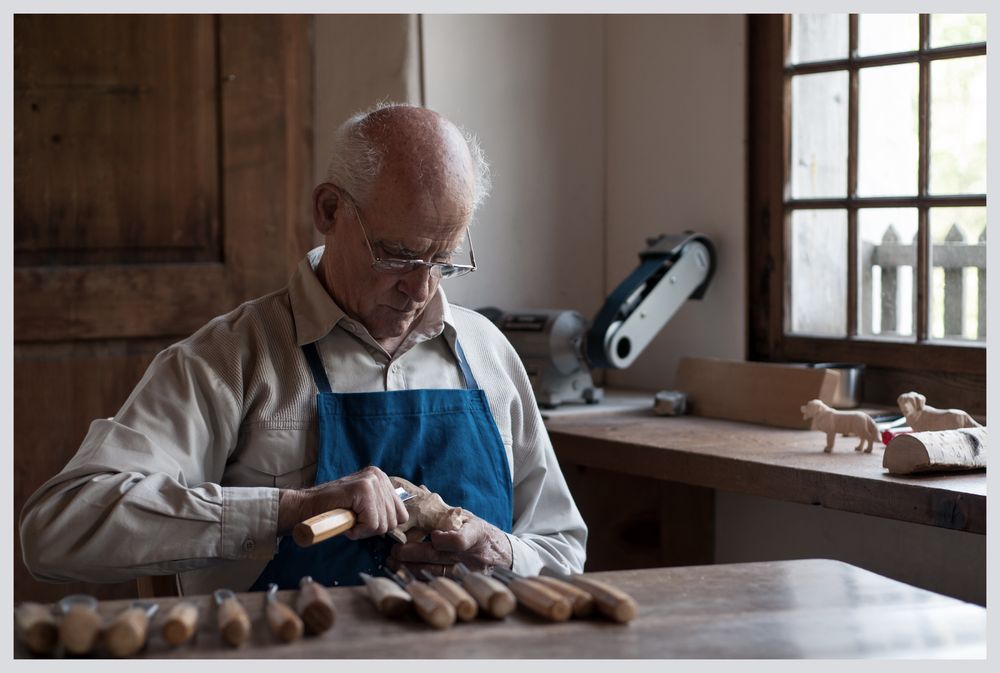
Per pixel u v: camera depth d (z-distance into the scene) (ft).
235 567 5.39
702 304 9.36
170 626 3.67
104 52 8.64
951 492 5.73
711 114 9.18
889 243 8.26
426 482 5.63
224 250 8.96
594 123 10.03
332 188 5.55
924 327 8.04
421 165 5.33
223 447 5.47
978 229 7.70
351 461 5.52
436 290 6.05
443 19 9.08
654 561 8.99
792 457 6.77
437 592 4.08
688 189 9.40
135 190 8.77
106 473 5.07
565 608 3.96
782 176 8.82
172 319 8.86
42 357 8.66
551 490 6.25
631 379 10.02
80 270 8.63
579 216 9.99
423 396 5.75
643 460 7.27
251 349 5.63
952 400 7.86
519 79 9.54
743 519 8.59
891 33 8.15
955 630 3.96
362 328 5.73
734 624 3.99
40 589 8.68
